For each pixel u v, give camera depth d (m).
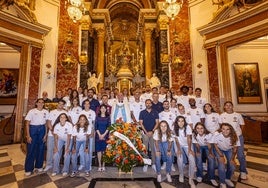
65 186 3.39
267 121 8.32
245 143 7.39
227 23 7.54
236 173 3.98
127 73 12.65
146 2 12.54
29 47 8.09
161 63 9.80
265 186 3.32
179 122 4.00
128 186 3.39
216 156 3.54
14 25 7.51
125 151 3.19
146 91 6.40
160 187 3.34
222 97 7.72
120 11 15.89
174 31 9.48
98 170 4.23
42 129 4.27
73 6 6.11
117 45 18.08
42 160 4.23
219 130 3.61
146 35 12.26
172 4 6.14
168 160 3.81
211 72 8.23
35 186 3.38
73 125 4.32
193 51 9.03
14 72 10.77
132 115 5.11
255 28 6.65
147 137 4.57
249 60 9.80
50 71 8.79
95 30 12.10
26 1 7.88
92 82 9.18
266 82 9.54
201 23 8.92
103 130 4.34
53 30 9.15
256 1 6.70
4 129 8.68
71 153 4.16
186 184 3.54
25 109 7.79
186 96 5.96
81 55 9.67
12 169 4.32
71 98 5.14
